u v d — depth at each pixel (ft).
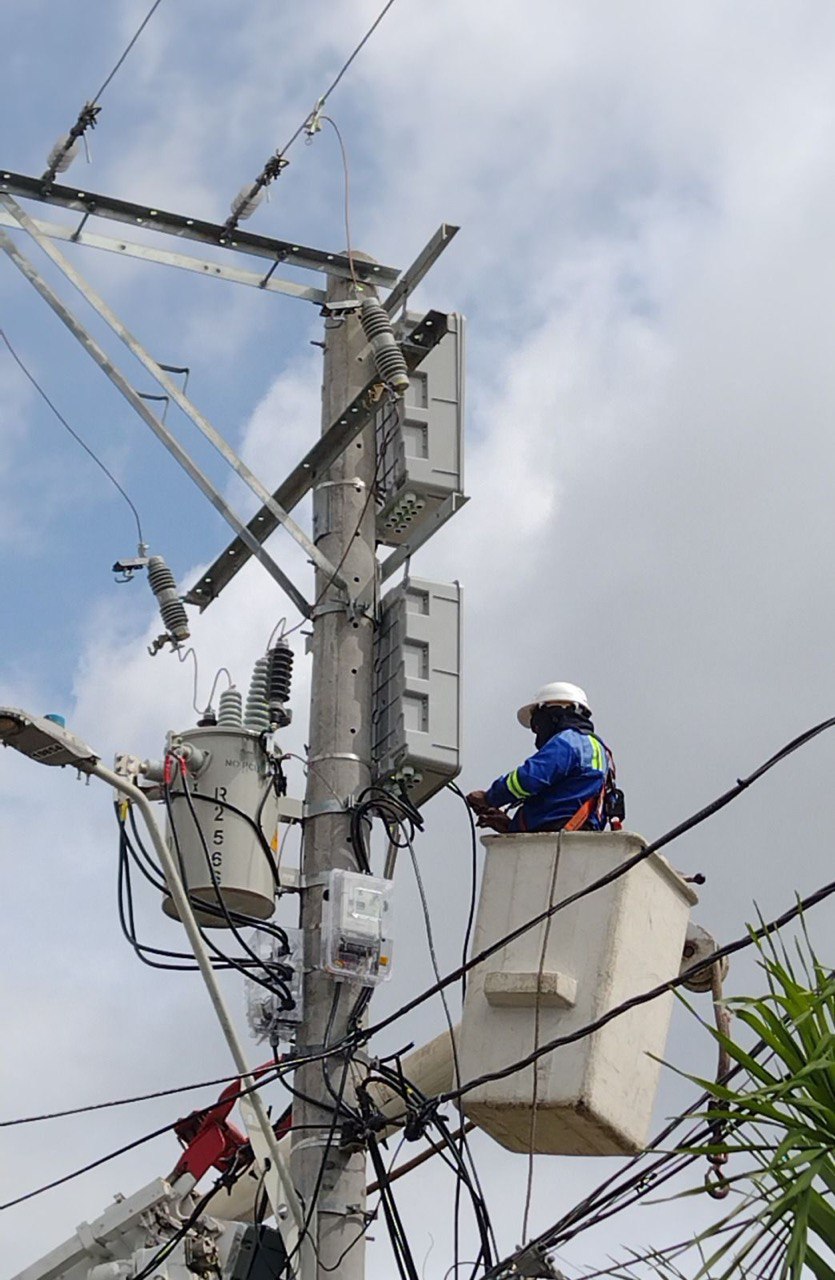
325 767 33.14
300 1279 30.27
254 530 36.35
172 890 30.89
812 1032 20.86
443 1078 31.55
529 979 28.30
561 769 31.09
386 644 34.04
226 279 35.83
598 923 28.68
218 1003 30.66
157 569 36.78
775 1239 20.39
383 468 35.19
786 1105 20.94
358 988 31.78
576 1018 28.22
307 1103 31.22
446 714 33.24
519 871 29.40
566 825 31.04
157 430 34.60
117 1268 34.68
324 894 32.22
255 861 33.24
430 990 29.35
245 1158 34.19
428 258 34.83
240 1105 31.37
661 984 28.89
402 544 35.53
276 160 35.04
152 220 35.58
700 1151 21.27
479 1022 28.84
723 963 30.14
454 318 35.60
